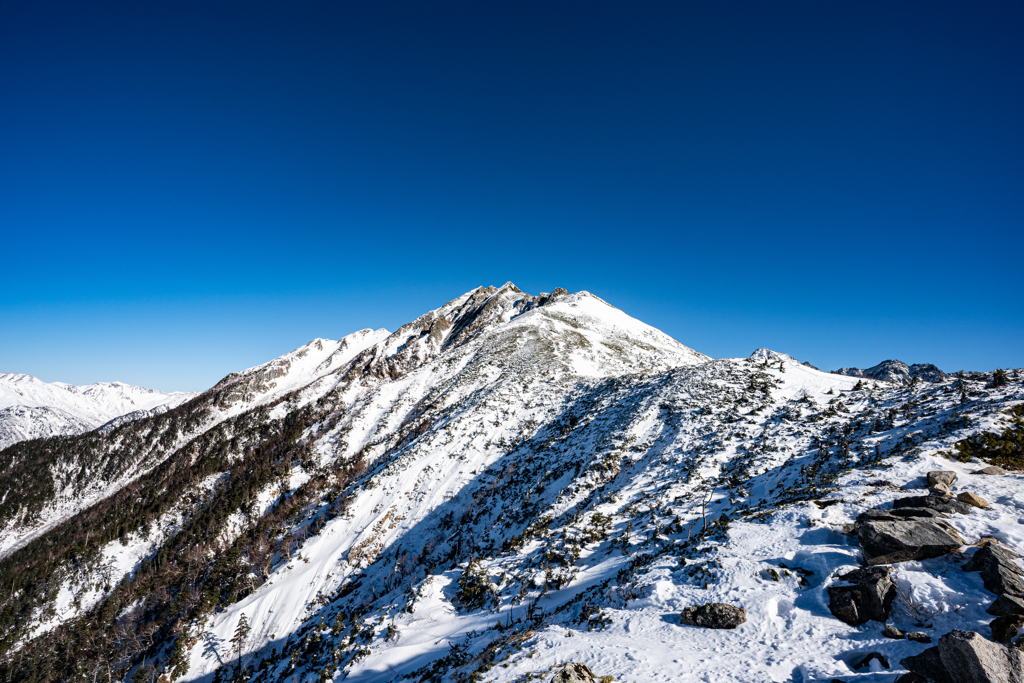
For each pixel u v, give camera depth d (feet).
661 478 131.34
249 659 156.25
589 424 213.05
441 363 444.14
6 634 239.09
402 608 114.21
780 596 56.80
